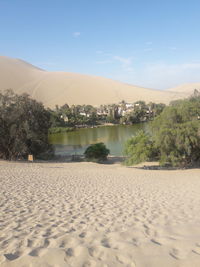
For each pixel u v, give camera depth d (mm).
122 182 11945
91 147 31141
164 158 21656
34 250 2928
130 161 23312
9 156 26078
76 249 2953
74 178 12773
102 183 11305
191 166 23984
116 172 17938
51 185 9875
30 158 25250
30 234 3766
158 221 4473
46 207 6062
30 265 2479
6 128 25250
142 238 3365
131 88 166750
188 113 23266
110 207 6176
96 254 2770
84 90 153750
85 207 6188
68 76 167875
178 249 2824
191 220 4395
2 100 25703
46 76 164500
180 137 20531
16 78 151000
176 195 8047
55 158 32312
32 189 8625
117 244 3125
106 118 99188
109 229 4027
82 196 7832
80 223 4543
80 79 164750
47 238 3480
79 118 90062
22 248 3051
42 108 27688
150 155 22688
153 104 115750
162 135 21188
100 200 7180
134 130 72625
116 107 101312
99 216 5160
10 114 25156
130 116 92500
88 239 3406
